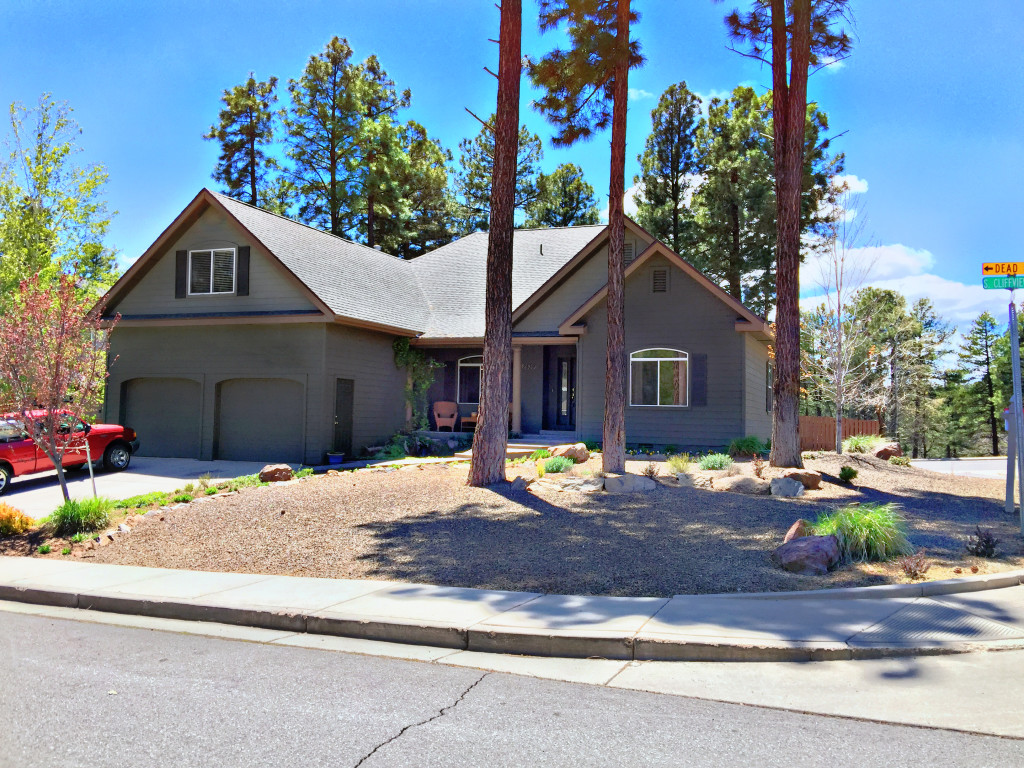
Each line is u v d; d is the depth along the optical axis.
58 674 5.37
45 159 23.09
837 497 12.21
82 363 11.71
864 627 5.95
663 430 19.78
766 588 7.16
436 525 10.20
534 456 17.36
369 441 21.44
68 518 10.85
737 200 31.28
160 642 6.31
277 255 19.84
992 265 9.30
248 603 7.12
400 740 4.09
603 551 8.62
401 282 25.73
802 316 23.84
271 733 4.20
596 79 14.22
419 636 6.18
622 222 13.76
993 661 5.34
